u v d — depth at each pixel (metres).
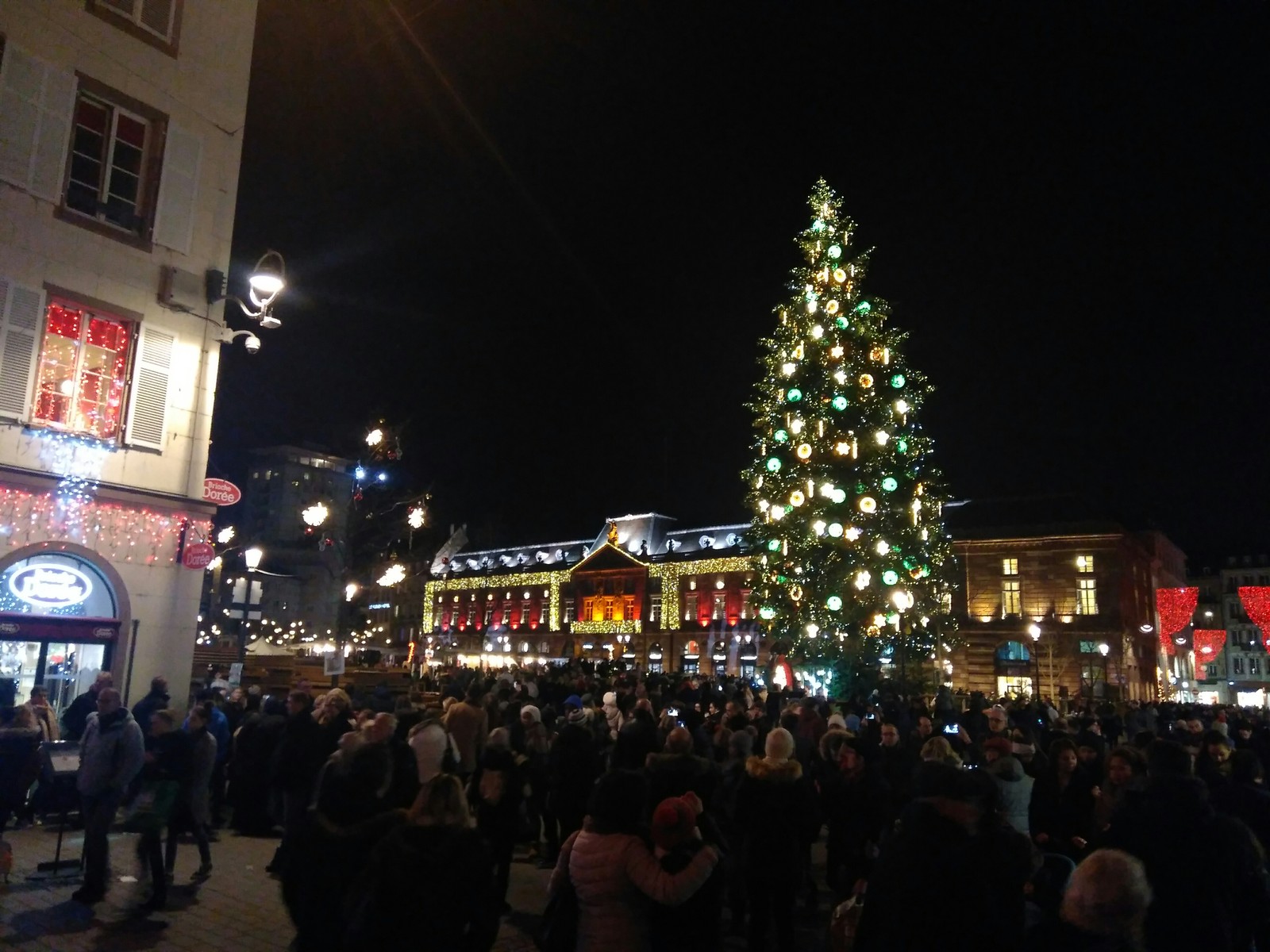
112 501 15.29
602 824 5.06
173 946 7.81
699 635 78.62
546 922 5.21
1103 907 3.98
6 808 9.78
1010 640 60.44
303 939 4.94
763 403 29.25
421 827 4.60
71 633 14.66
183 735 9.39
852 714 18.95
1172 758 5.75
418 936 4.35
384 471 32.41
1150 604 70.12
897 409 27.02
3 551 14.01
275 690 19.11
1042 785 8.55
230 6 17.89
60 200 15.00
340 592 35.47
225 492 16.89
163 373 16.16
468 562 99.62
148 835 8.87
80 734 13.23
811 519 26.48
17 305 14.40
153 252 16.17
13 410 14.27
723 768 10.48
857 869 9.11
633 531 88.62
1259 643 97.38
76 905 8.88
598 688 22.00
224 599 37.25
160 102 16.45
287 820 10.83
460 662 86.94
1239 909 5.13
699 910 5.21
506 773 9.30
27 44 14.73
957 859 4.54
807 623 26.86
